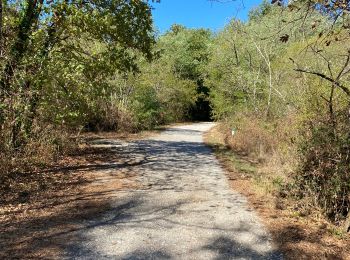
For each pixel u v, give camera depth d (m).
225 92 28.16
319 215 7.80
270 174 11.83
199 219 7.52
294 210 8.20
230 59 28.28
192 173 12.30
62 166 12.16
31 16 12.70
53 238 6.20
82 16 12.60
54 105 12.62
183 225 7.13
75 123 14.71
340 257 5.89
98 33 13.76
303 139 8.91
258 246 6.25
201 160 15.14
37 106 12.45
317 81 9.49
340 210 7.75
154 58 16.78
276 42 25.70
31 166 11.41
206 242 6.34
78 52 14.33
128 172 11.95
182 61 50.69
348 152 7.45
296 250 6.11
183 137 25.31
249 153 17.16
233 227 7.11
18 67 11.62
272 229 7.05
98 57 14.46
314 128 8.28
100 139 21.78
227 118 26.02
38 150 12.50
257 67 26.69
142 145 19.39
